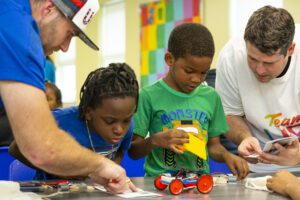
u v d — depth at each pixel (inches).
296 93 71.9
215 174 62.2
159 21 196.1
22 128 37.3
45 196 43.7
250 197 43.6
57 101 121.0
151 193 45.6
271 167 77.0
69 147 39.3
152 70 199.9
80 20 42.7
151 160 68.6
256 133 78.5
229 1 165.9
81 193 46.0
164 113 68.0
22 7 38.9
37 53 38.6
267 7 66.1
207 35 64.7
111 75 54.9
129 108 54.6
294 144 63.6
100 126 56.1
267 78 68.2
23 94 37.2
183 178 48.6
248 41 64.1
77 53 247.8
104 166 42.8
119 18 222.2
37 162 38.2
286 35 62.0
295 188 43.8
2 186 42.0
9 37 37.3
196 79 64.5
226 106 78.8
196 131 67.1
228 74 77.2
